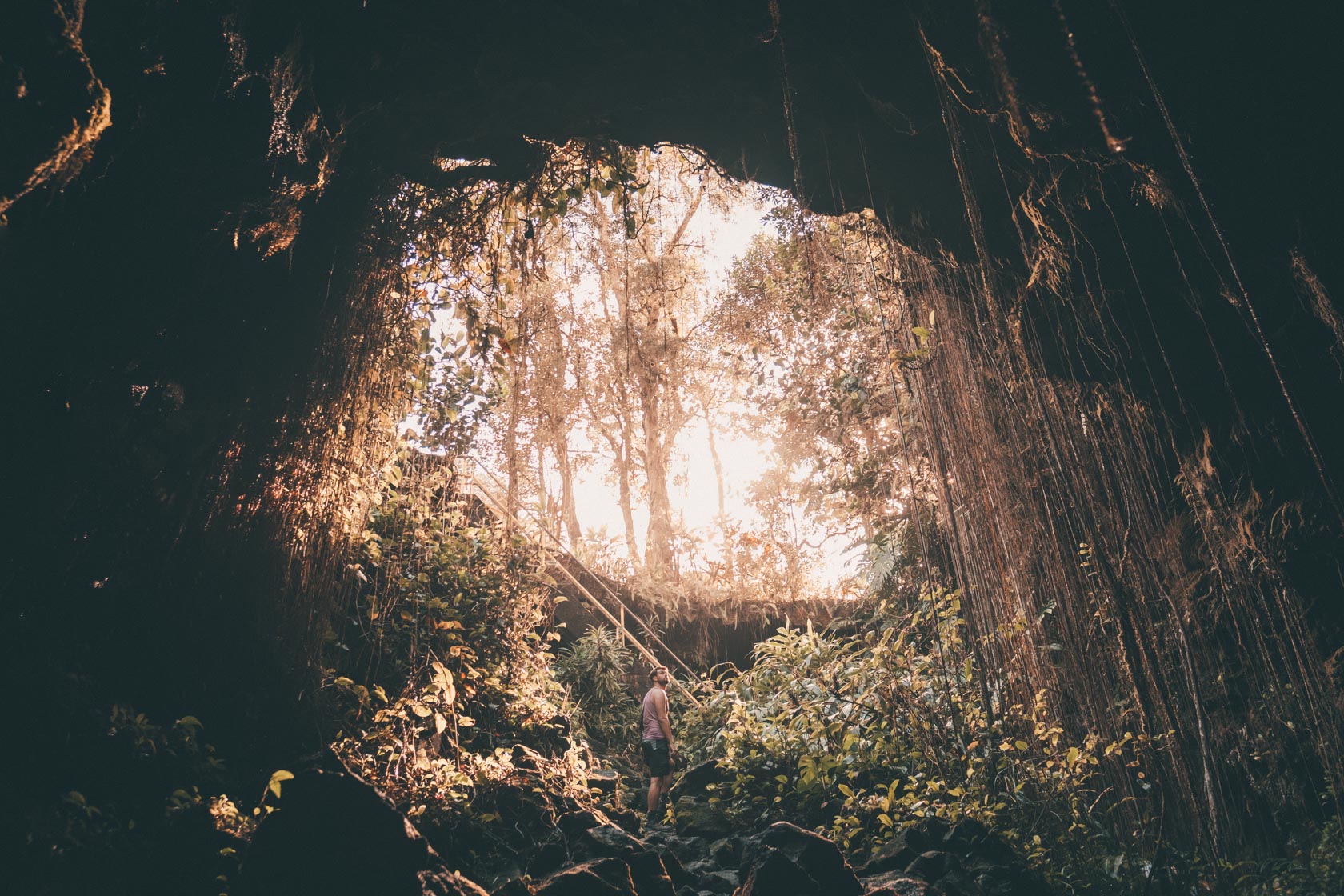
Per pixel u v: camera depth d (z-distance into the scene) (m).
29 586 2.89
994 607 4.50
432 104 3.97
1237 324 3.56
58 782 2.75
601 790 5.14
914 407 5.12
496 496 7.06
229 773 3.32
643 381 10.77
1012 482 4.45
